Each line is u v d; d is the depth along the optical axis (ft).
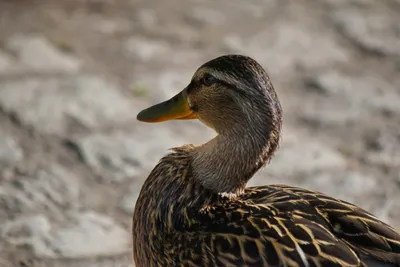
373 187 35.94
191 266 24.79
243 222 24.53
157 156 37.32
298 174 36.65
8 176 35.35
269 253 23.58
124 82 42.34
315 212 24.35
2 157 36.47
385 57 46.42
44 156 36.83
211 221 25.16
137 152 37.40
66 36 45.52
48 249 31.65
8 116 39.06
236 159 26.20
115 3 49.21
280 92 42.68
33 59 43.32
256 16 49.16
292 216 24.23
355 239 23.45
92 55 44.27
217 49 45.70
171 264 25.50
